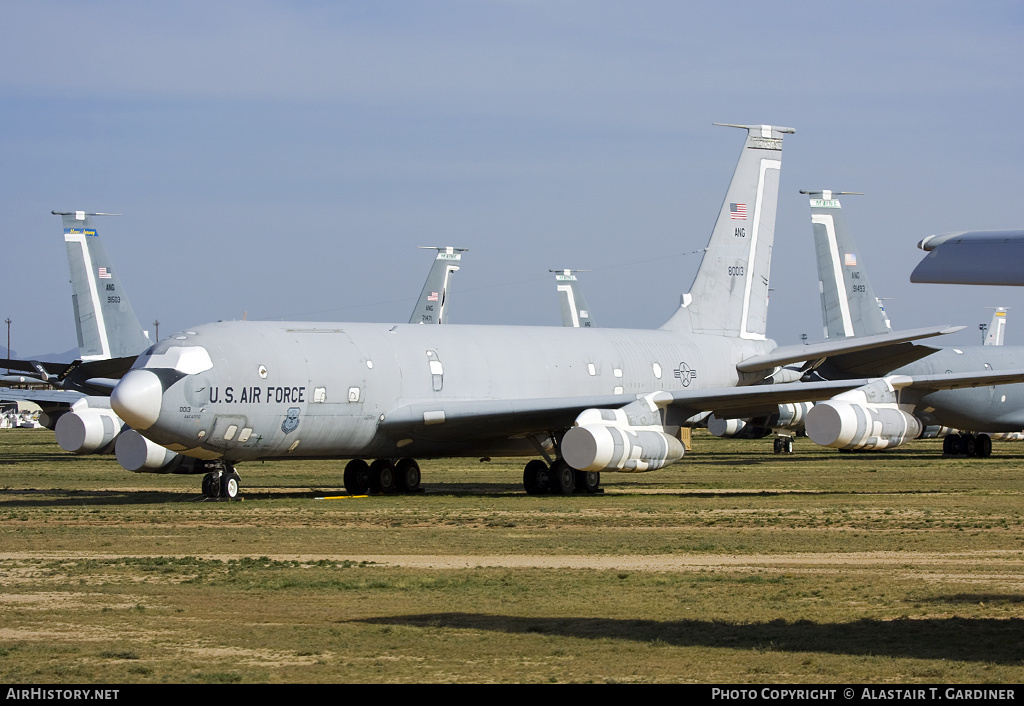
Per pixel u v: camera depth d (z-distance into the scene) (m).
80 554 38.94
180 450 56.84
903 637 25.34
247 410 57.22
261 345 58.62
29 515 50.97
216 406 56.19
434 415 62.53
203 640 25.48
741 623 27.03
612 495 63.06
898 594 30.67
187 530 45.50
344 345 62.06
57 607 29.45
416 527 46.56
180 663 23.44
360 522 48.22
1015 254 17.42
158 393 54.44
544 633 26.05
